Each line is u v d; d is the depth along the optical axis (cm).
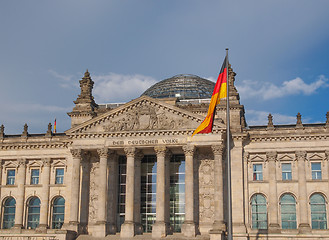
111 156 11462
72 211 10906
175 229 11281
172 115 10925
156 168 11694
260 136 11350
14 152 12669
